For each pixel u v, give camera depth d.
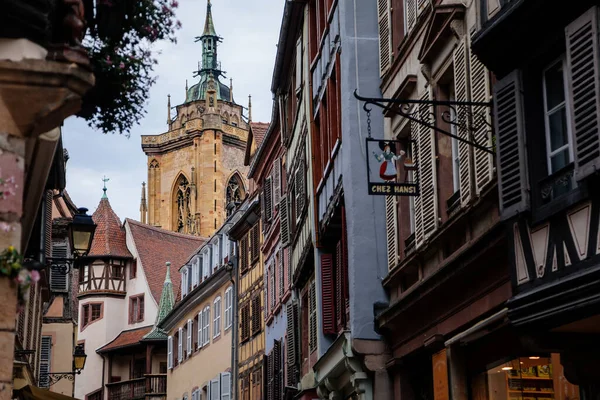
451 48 19.05
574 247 13.37
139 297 89.56
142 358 84.94
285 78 42.06
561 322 13.55
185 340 69.56
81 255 23.36
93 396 85.69
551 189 14.15
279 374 45.44
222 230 62.94
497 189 16.22
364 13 25.88
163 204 162.00
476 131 17.00
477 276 17.67
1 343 8.67
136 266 90.75
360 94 25.28
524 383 16.64
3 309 8.72
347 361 24.53
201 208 158.88
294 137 39.69
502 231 15.77
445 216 19.75
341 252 27.47
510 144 14.91
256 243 54.31
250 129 61.59
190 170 160.12
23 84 9.12
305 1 34.53
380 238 24.64
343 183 25.67
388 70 24.16
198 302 66.12
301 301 37.94
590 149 12.80
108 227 92.94
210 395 61.16
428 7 20.70
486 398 18.16
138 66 11.33
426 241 20.22
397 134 23.53
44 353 55.28
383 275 24.48
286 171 43.31
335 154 27.70
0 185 8.93
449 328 19.55
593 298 12.73
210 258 65.00
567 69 13.52
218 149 160.12
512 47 14.88
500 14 14.95
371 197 24.81
